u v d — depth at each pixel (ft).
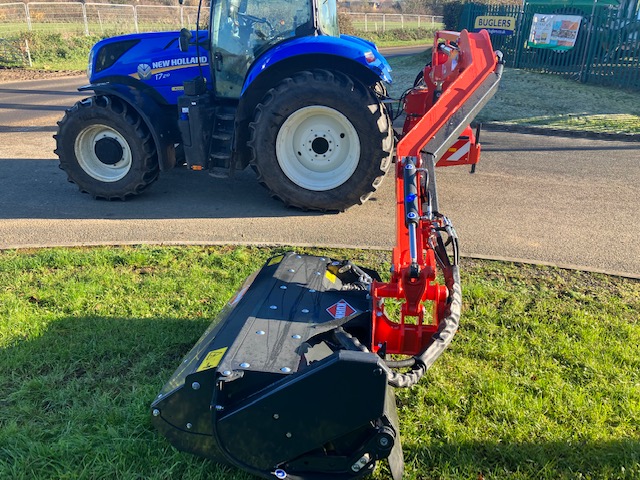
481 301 14.03
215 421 7.82
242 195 22.62
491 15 57.77
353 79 19.57
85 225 19.08
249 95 20.95
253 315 9.36
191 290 14.24
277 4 20.18
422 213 10.01
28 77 60.39
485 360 11.67
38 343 11.84
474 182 24.06
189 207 21.11
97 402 10.07
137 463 8.76
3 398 10.27
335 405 7.54
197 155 20.35
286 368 7.93
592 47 47.65
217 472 8.52
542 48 52.47
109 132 21.08
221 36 20.56
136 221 19.52
